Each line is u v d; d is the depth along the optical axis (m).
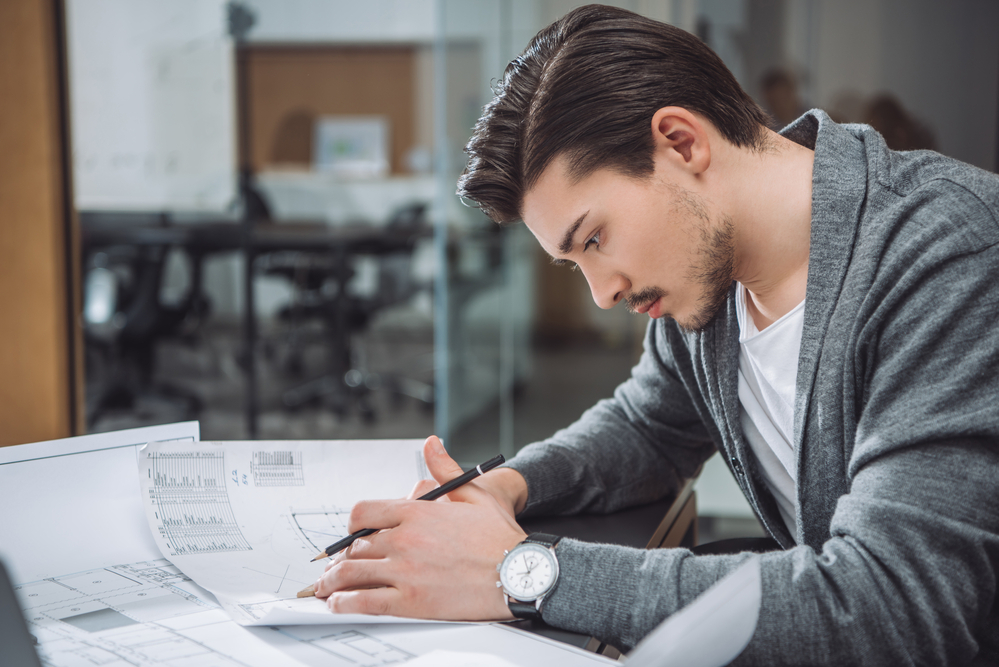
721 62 0.69
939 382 0.56
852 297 0.64
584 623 0.56
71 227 2.16
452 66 2.67
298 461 0.75
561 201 0.64
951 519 0.53
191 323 4.26
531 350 2.81
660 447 0.90
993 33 2.27
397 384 4.29
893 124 2.36
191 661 0.50
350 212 6.17
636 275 0.66
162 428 0.71
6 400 2.17
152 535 0.67
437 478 0.70
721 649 0.45
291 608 0.58
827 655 0.52
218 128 4.26
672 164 0.64
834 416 0.66
